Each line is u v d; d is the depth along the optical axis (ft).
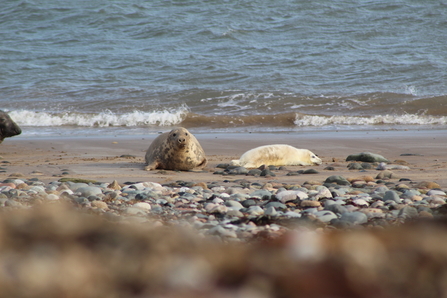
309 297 10.85
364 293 11.18
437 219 15.34
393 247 12.67
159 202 47.47
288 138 142.82
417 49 276.82
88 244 14.87
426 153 111.24
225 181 71.26
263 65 260.01
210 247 15.31
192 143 87.92
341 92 220.43
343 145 127.54
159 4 361.71
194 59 271.49
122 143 135.64
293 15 334.44
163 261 13.33
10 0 376.07
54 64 269.03
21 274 12.35
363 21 321.52
